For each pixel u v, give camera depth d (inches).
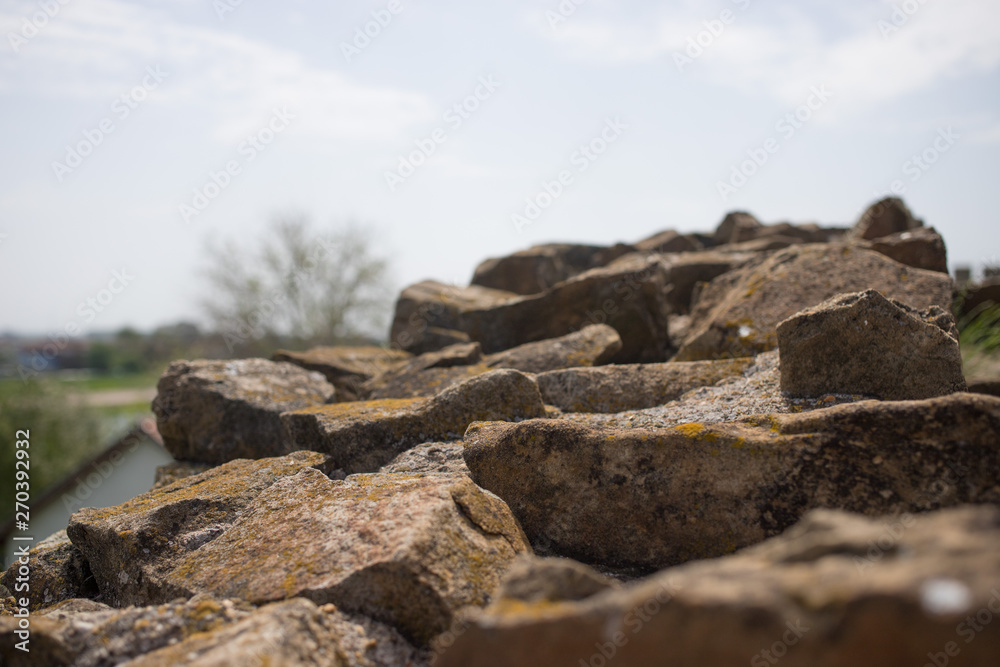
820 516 90.7
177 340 1081.4
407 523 129.6
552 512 150.1
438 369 269.1
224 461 261.6
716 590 80.1
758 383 187.2
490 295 416.8
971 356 311.6
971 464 117.7
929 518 83.6
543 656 89.4
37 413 1013.2
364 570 121.3
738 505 132.8
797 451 128.8
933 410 121.0
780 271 260.1
